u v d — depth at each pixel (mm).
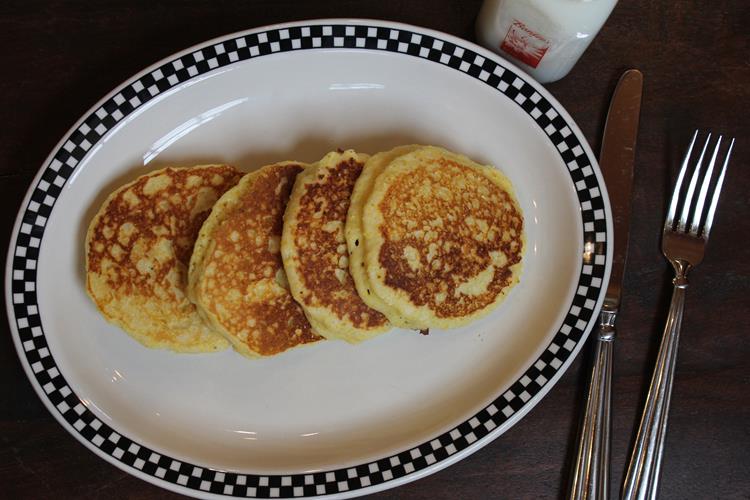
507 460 558
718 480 559
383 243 503
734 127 570
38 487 550
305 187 513
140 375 548
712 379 561
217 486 538
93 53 563
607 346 548
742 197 569
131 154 548
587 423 545
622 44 571
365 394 551
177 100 546
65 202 541
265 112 555
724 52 572
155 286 527
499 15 533
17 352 534
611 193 562
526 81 546
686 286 556
